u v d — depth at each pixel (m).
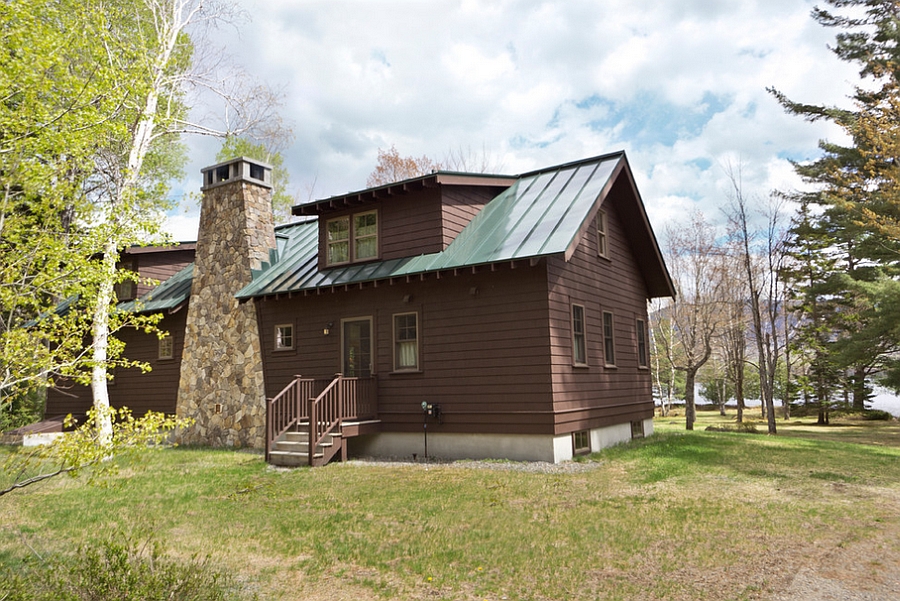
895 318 18.92
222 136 20.72
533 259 11.65
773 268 23.62
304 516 7.93
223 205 17.95
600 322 15.02
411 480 10.29
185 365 17.97
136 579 4.66
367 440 14.35
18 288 6.75
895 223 19.48
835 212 25.09
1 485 9.83
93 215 7.45
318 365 15.50
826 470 11.01
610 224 16.48
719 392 38.41
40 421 20.58
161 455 14.48
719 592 5.07
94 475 5.68
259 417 16.16
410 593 5.18
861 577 5.39
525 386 12.35
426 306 13.86
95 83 6.93
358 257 15.66
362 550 6.36
